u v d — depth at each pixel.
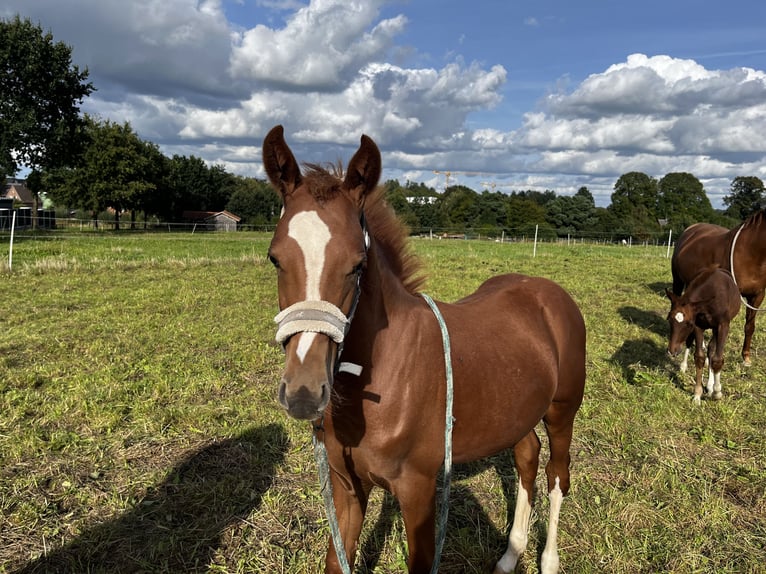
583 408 4.90
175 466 3.75
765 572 2.86
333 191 1.79
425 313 2.22
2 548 2.91
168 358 6.03
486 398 2.29
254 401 4.92
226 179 71.25
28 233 29.28
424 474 2.12
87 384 5.10
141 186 41.97
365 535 3.13
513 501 3.53
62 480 3.52
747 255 6.29
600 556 3.00
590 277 13.55
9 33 31.66
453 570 2.92
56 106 34.28
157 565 2.85
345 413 1.97
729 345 7.39
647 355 6.70
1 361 5.69
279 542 3.06
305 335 1.59
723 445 4.30
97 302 8.98
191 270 13.26
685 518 3.31
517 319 2.70
